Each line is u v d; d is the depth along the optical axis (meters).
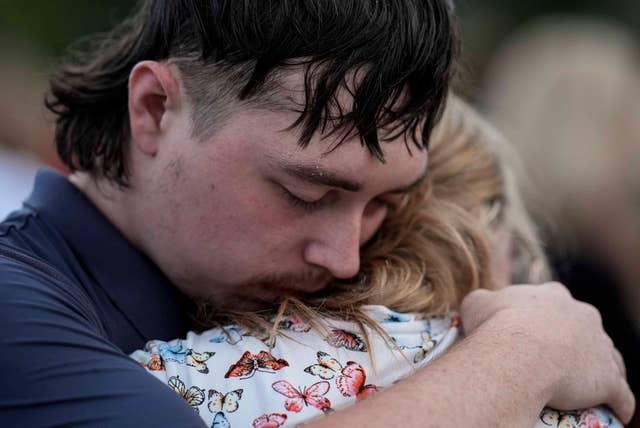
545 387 1.23
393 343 1.33
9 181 3.37
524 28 5.47
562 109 3.05
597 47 3.26
